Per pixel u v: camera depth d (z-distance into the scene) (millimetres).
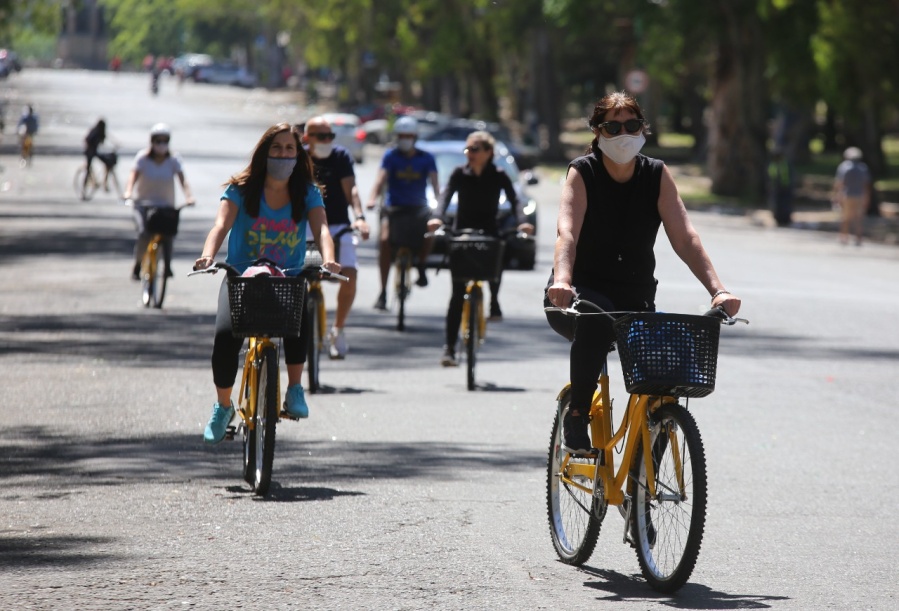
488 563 21109
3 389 37125
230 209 25953
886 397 38906
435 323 53250
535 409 35781
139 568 20453
